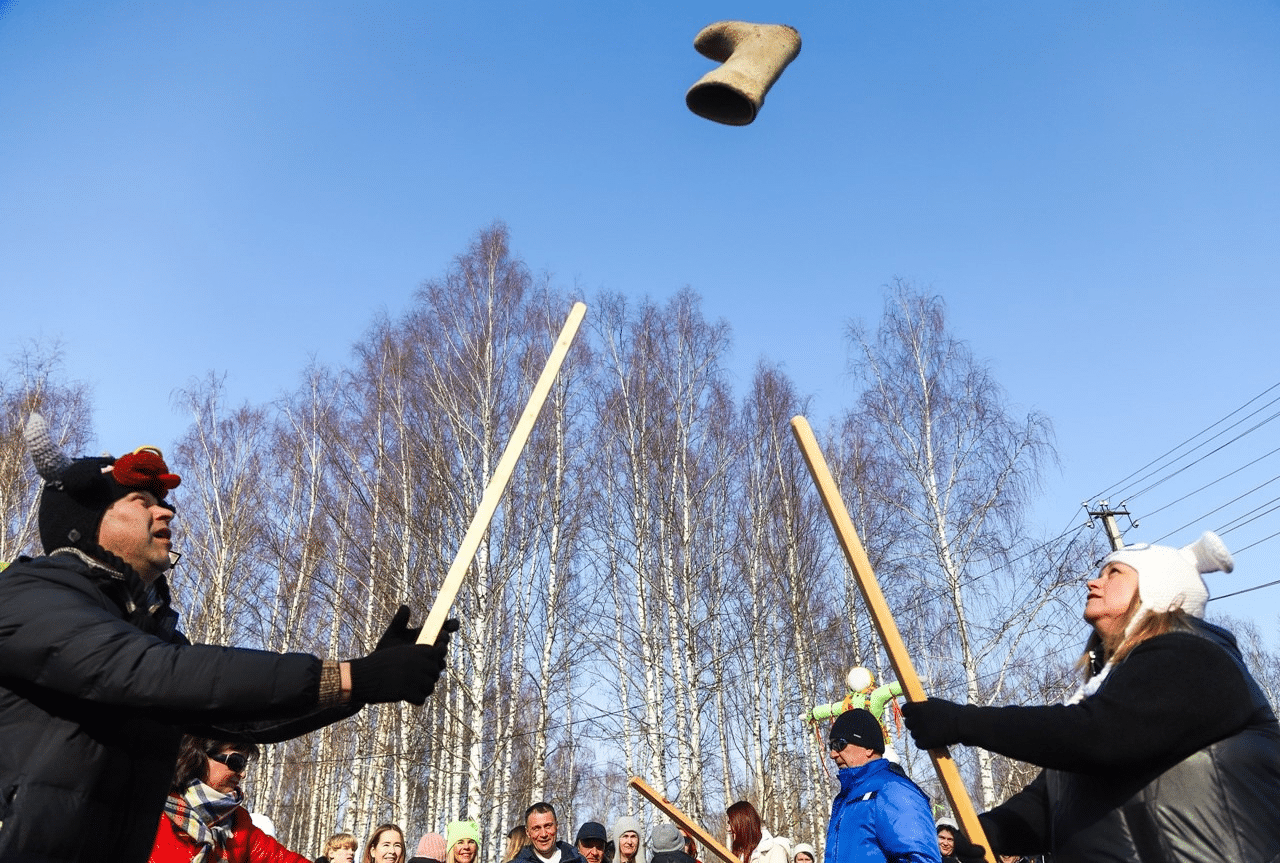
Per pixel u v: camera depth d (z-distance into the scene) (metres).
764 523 22.20
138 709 1.82
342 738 22.11
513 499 19.48
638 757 21.22
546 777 19.41
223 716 1.86
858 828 3.77
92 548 2.11
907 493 19.27
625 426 21.91
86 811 1.86
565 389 21.30
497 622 17.94
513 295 20.64
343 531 18.66
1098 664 2.54
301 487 22.80
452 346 19.83
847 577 21.61
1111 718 2.06
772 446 22.92
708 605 20.70
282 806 25.62
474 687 16.11
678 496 21.39
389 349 21.06
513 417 19.91
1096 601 2.41
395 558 18.34
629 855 7.70
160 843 3.53
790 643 21.86
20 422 22.31
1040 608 18.23
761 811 19.67
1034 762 2.18
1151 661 2.13
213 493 22.38
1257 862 1.97
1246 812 2.01
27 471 22.03
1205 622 2.36
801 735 21.97
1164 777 2.07
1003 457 19.11
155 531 2.21
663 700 20.59
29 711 1.86
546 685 18.39
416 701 2.02
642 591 19.75
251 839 4.01
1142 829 2.06
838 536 2.56
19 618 1.85
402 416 20.00
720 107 2.64
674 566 20.58
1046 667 18.09
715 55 2.79
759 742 20.78
